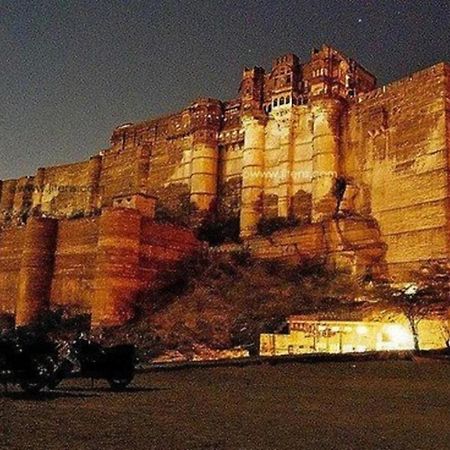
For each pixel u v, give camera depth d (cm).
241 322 3269
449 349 2280
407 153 3778
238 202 4994
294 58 4828
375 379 1554
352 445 668
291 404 1023
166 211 5331
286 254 4003
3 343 1094
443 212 3444
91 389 1201
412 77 3869
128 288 3862
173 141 5625
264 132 4856
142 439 664
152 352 3045
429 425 828
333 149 4241
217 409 928
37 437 661
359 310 3105
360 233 3769
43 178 6838
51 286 4412
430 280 3262
